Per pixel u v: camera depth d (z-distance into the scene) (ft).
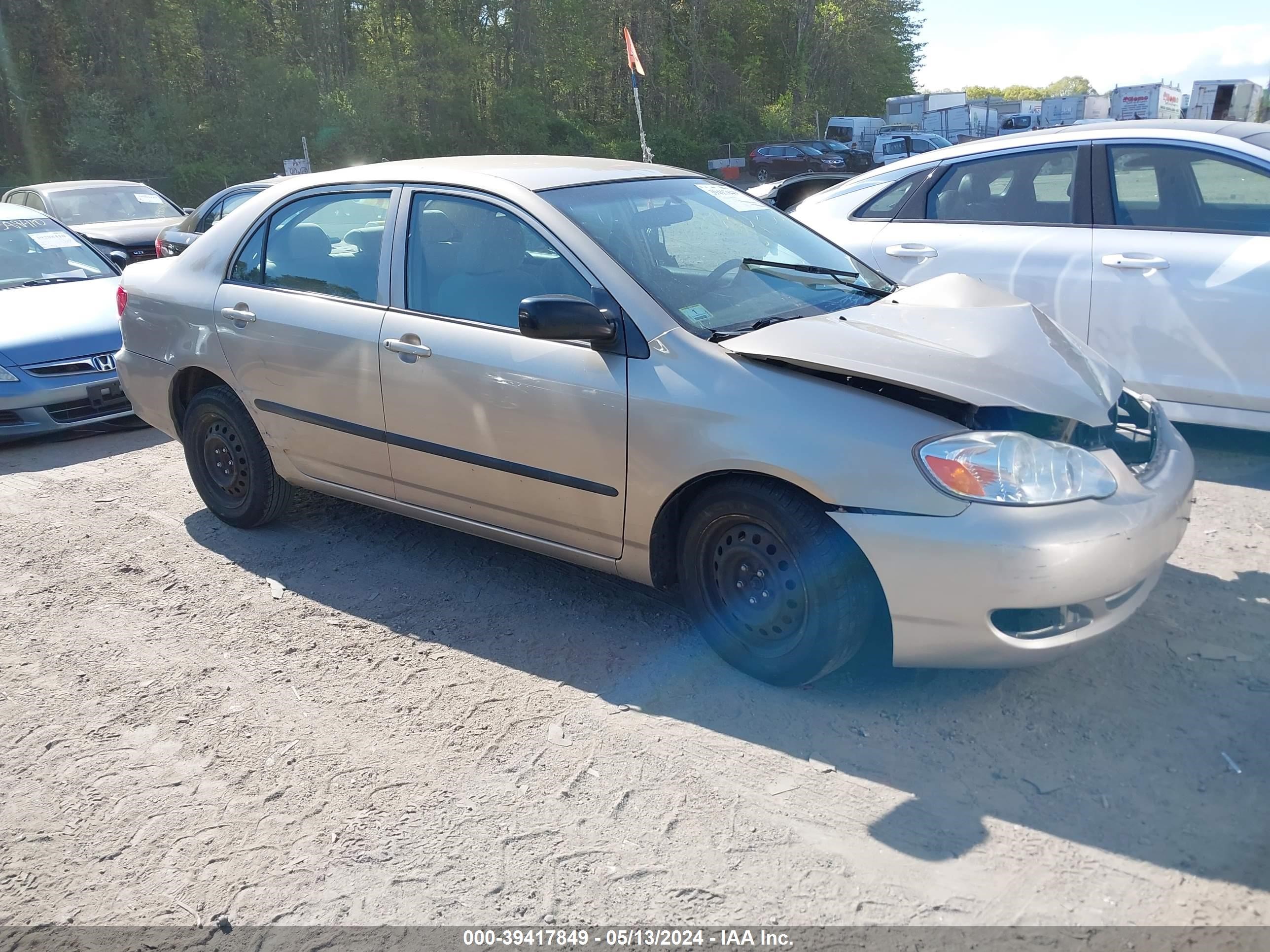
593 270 11.24
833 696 10.50
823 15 199.52
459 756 9.77
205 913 7.95
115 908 8.05
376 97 122.11
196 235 31.48
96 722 10.67
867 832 8.49
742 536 10.37
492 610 12.76
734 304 11.46
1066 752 9.41
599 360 10.92
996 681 10.61
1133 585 9.57
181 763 9.88
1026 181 18.10
